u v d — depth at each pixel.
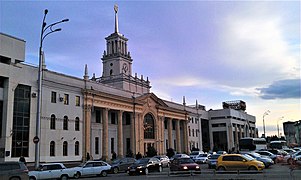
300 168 34.53
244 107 129.88
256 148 63.34
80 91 52.16
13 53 40.59
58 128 47.09
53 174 29.25
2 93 39.41
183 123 87.38
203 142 105.44
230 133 104.38
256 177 23.05
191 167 29.11
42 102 44.75
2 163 22.20
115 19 78.12
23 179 22.56
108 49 76.88
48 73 46.62
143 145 67.69
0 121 38.81
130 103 64.56
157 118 74.31
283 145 74.12
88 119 52.59
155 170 34.53
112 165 37.34
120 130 60.97
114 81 70.94
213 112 108.06
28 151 41.81
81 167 31.72
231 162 29.25
